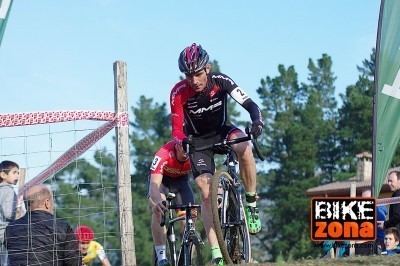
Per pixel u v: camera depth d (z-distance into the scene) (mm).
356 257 7723
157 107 84562
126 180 10320
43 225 8242
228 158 9055
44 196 8359
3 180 9328
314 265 7379
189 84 9016
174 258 9531
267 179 80625
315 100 85125
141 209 72188
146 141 77438
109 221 51656
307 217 72000
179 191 10164
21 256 8156
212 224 8852
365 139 78000
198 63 8750
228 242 8734
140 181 76125
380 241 12047
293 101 87625
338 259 7625
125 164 10344
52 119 9938
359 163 46125
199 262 8969
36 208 8320
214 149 9188
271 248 71500
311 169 77062
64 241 8305
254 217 9211
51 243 8195
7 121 9773
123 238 10172
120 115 10406
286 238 71188
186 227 9227
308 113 82688
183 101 9164
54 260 8203
